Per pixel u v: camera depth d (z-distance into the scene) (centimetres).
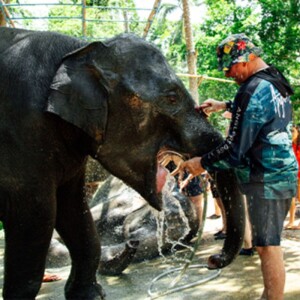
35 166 287
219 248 512
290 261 438
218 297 355
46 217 294
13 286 298
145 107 295
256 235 305
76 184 341
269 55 1652
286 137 304
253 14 1766
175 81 303
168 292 369
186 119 307
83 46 298
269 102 296
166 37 1984
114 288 392
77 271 349
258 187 303
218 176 318
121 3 1755
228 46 310
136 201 511
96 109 281
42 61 298
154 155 311
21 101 286
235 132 297
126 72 291
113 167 311
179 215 499
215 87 2036
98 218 505
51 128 290
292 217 594
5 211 296
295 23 1616
